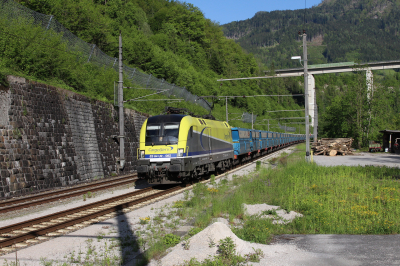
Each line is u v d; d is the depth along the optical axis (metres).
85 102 23.44
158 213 11.12
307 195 12.85
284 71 106.00
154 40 80.56
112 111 26.97
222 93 78.31
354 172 19.27
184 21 104.62
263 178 18.19
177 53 87.12
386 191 13.25
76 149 21.31
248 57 132.25
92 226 9.53
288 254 6.73
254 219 9.84
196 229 8.44
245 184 15.78
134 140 29.59
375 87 49.09
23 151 16.97
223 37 133.75
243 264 6.21
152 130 16.72
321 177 17.33
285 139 62.91
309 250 6.97
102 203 12.75
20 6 24.44
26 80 18.25
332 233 8.64
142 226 9.52
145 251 7.23
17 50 22.06
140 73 39.88
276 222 9.73
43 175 17.97
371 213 9.99
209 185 17.39
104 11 67.38
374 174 18.94
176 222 9.80
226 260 6.31
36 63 22.81
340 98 51.34
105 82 30.25
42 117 18.86
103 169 23.97
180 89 50.34
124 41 57.09
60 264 6.61
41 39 24.02
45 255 7.16
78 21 43.47
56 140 19.62
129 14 78.31
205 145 19.33
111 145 25.72
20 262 6.71
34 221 9.82
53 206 12.92
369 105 48.72
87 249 7.52
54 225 9.06
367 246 7.16
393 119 58.09
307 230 8.93
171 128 16.61
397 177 18.03
